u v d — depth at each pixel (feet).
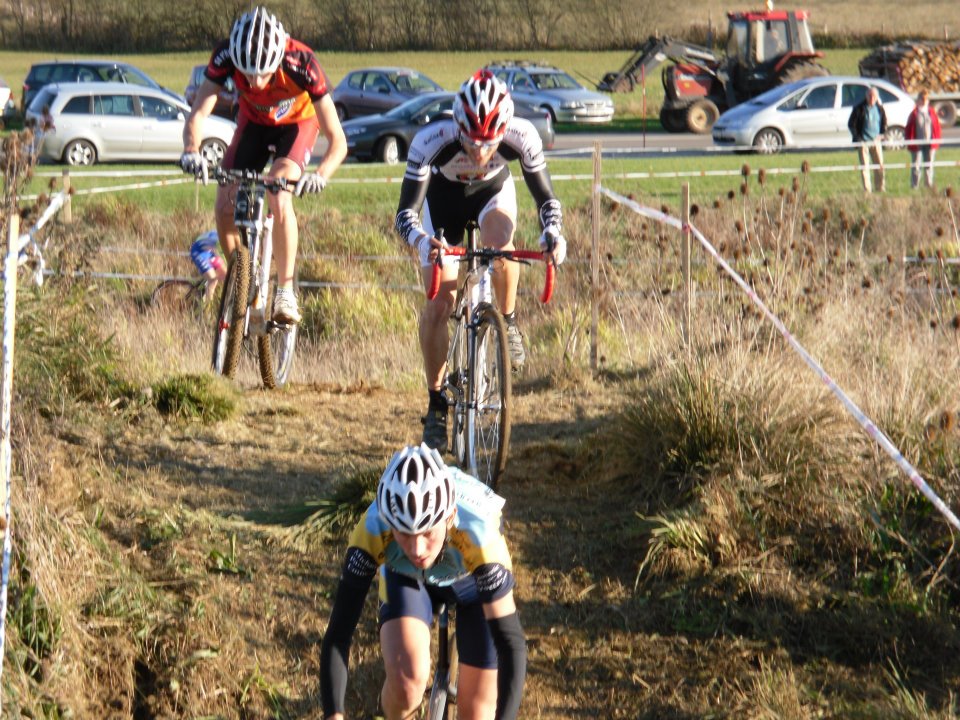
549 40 466.29
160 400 62.13
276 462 56.80
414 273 123.24
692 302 67.67
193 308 103.35
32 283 58.03
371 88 247.50
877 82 218.59
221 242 65.05
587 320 85.10
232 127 204.23
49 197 63.41
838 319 63.72
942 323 63.57
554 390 71.36
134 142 196.24
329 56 443.73
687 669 42.09
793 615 44.09
